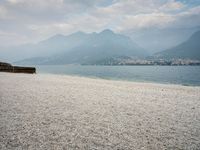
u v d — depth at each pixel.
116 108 12.17
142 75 76.38
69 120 9.27
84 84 26.06
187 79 58.31
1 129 7.77
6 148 6.12
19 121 8.86
